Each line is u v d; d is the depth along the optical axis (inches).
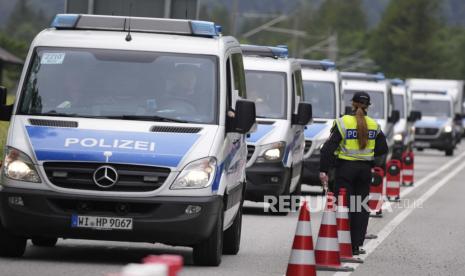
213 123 947.3
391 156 2566.4
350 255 1027.3
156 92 959.0
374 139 1056.8
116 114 946.1
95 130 926.4
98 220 896.9
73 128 927.7
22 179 904.9
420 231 1341.0
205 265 949.2
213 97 959.0
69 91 960.9
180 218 896.9
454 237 1288.1
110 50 977.5
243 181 1085.1
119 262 944.3
